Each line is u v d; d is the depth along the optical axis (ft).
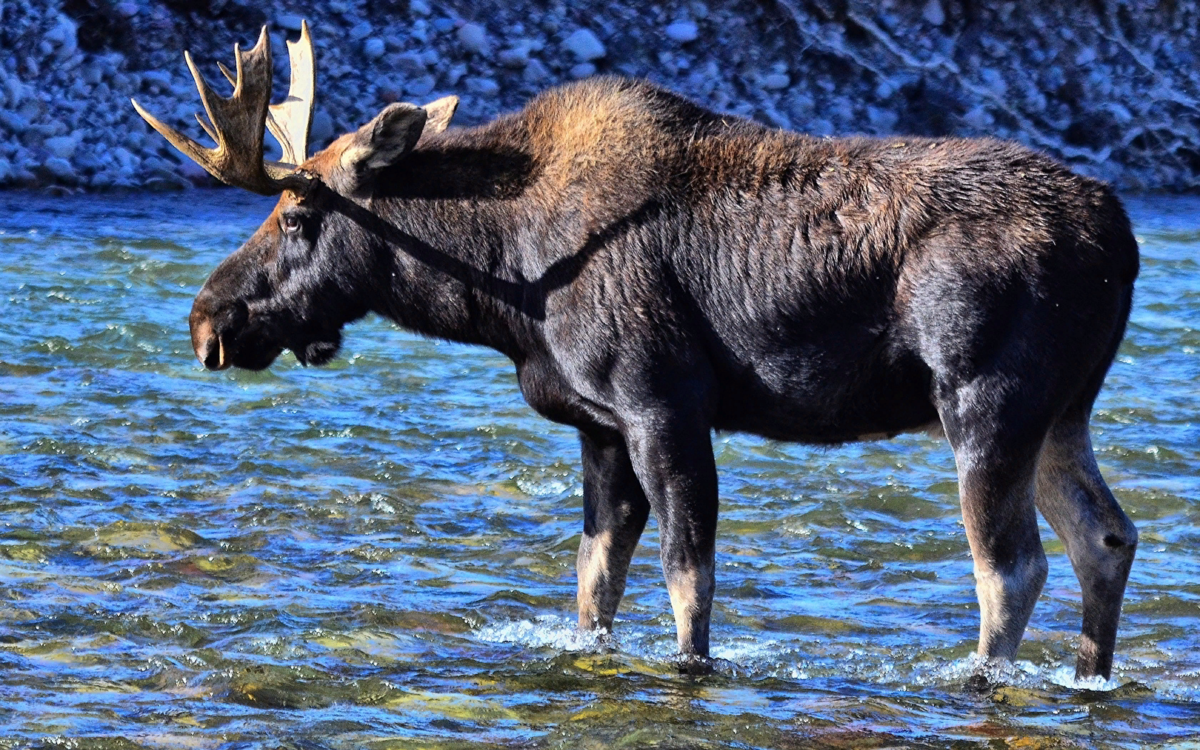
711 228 73.67
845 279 71.51
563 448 118.42
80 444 112.37
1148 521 102.58
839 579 92.07
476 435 120.67
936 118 269.85
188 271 173.47
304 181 78.95
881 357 72.18
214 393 129.70
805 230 72.38
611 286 73.87
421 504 103.86
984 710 71.15
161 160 234.99
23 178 225.76
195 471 108.47
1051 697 72.90
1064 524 74.49
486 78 257.14
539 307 75.82
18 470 106.01
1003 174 71.10
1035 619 85.56
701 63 266.16
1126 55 281.95
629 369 73.56
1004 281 69.31
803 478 111.55
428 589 87.66
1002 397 69.46
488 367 143.43
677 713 69.62
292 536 95.71
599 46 262.06
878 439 76.07
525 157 77.46
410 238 78.43
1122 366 144.87
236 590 85.66
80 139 233.76
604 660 76.95
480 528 99.66
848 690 74.02
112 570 87.92
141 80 243.81
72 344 141.28
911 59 272.31
